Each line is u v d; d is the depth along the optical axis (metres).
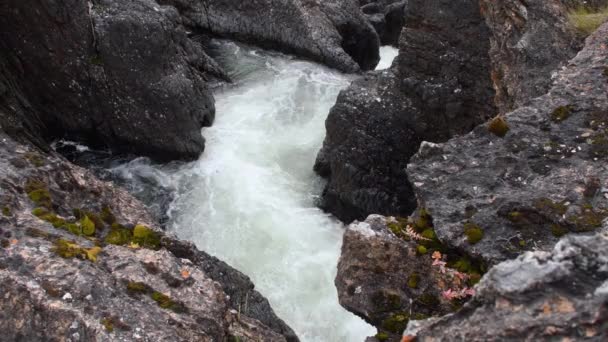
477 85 13.30
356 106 15.09
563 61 10.30
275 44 23.00
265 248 13.97
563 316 4.29
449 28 13.30
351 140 15.08
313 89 20.44
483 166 7.14
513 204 6.52
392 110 14.71
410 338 5.09
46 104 15.58
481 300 4.79
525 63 10.80
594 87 7.88
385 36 26.97
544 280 4.47
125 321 6.82
